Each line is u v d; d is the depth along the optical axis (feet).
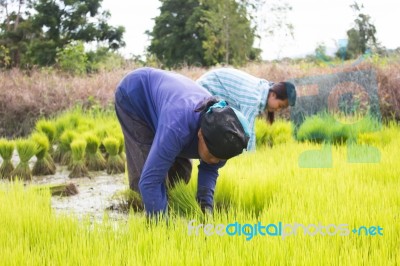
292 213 12.51
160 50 121.39
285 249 10.25
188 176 14.90
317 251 10.01
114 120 32.40
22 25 105.91
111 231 11.52
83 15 110.01
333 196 14.05
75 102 37.81
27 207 13.23
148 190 11.16
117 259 9.84
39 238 11.46
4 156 22.81
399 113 31.94
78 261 9.85
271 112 19.77
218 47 88.63
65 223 12.08
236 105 18.33
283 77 38.01
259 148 24.20
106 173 23.47
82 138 23.91
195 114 10.59
